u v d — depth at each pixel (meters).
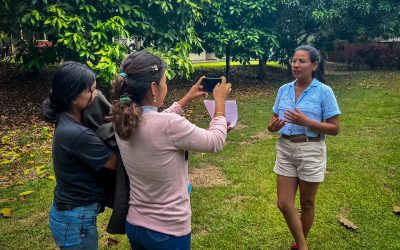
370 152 5.43
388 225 3.53
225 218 3.75
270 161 5.25
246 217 3.75
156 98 1.80
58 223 1.96
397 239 3.31
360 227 3.52
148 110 1.78
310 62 2.76
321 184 4.43
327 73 15.25
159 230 1.79
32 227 3.66
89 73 1.91
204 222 3.68
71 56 8.26
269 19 11.71
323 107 2.75
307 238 3.36
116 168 1.93
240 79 13.16
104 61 7.26
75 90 1.86
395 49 16.72
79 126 1.89
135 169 1.80
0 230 3.60
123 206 1.91
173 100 9.65
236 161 5.29
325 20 11.48
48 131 6.72
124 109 1.70
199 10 10.10
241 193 4.28
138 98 1.77
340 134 6.38
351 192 4.20
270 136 6.49
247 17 11.01
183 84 12.05
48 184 4.62
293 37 12.59
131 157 1.79
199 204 4.04
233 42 11.00
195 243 3.34
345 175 4.66
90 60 7.83
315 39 13.66
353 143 5.85
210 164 5.25
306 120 2.66
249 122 7.41
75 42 7.23
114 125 1.72
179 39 8.71
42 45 9.16
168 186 1.78
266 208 3.92
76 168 1.90
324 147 2.84
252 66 16.44
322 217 3.71
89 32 7.75
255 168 5.00
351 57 17.98
